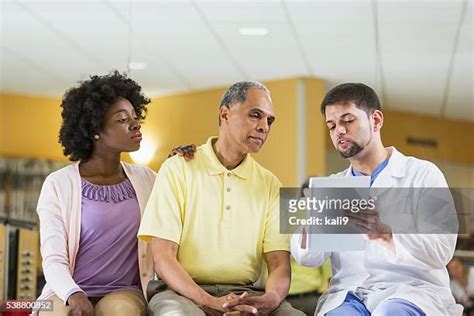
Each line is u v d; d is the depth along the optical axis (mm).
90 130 3031
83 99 3047
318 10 5211
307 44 6008
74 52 6410
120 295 2816
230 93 2961
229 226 2895
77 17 5484
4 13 5457
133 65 6539
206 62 6535
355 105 2865
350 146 2859
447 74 6777
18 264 3523
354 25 5531
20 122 8094
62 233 2895
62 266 2799
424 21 5391
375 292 2732
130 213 3002
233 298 2635
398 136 8148
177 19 5445
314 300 3221
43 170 8047
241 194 2926
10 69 7102
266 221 2943
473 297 3900
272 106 2963
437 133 8453
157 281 2895
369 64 6457
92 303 2893
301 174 6664
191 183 2910
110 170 3068
